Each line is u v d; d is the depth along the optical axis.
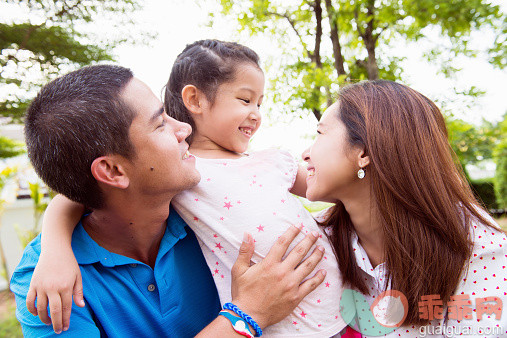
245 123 1.53
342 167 1.26
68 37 5.61
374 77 5.43
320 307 1.25
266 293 1.13
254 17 5.38
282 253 1.18
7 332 4.69
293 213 1.32
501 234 1.23
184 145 1.24
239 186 1.30
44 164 1.13
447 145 1.29
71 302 1.01
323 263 1.30
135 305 1.24
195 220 1.29
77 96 1.09
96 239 1.27
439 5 5.04
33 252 1.23
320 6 5.32
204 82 1.50
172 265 1.31
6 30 5.19
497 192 9.41
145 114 1.11
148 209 1.20
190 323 1.32
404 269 1.20
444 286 1.19
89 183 1.13
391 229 1.21
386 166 1.20
